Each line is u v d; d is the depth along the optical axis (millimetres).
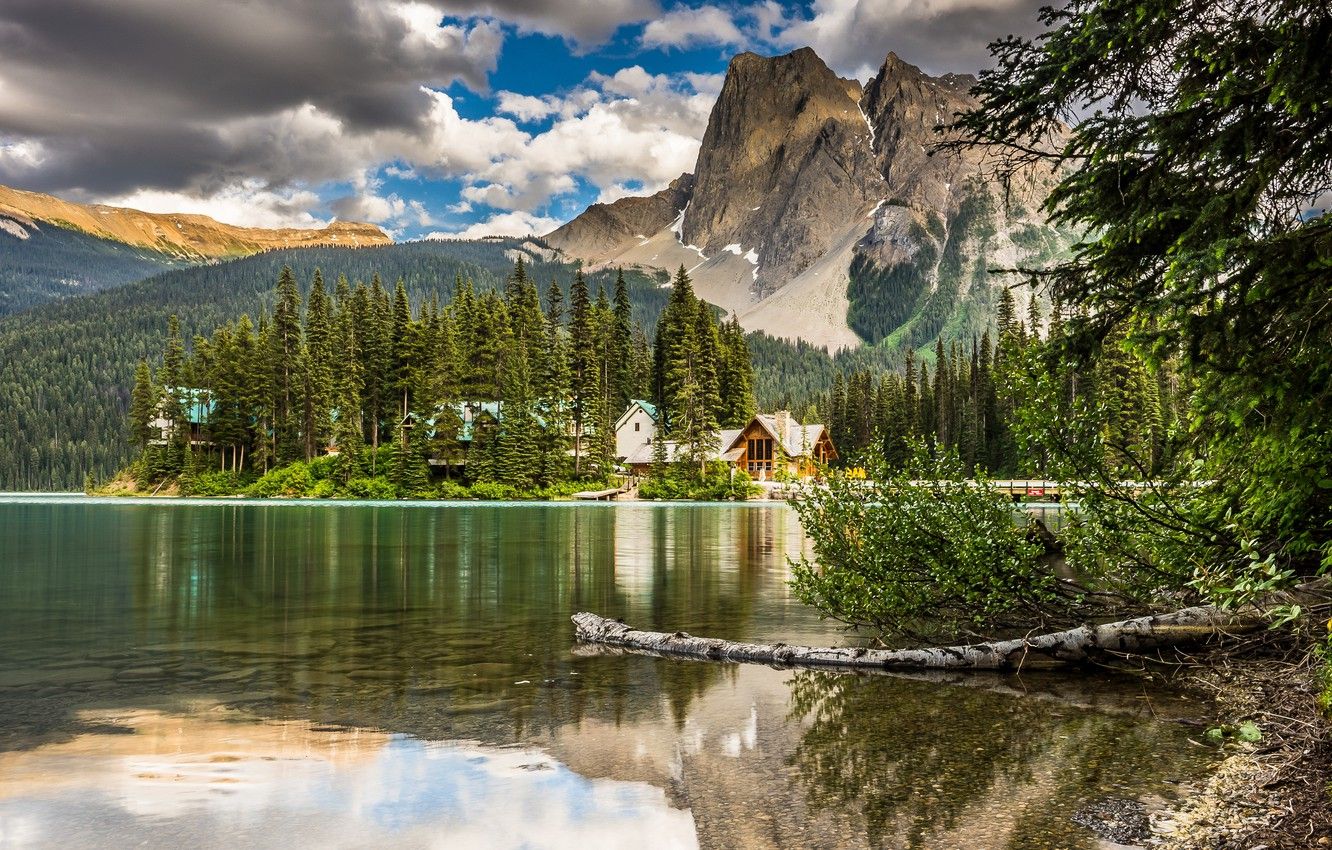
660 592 17391
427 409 72938
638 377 98125
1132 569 11570
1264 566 7039
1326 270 5215
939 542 12305
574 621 13562
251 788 6309
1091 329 7297
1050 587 11852
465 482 74312
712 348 91250
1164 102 6695
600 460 78875
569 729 7898
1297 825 5301
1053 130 7371
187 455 78688
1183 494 10289
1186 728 7852
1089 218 7188
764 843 5309
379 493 71688
